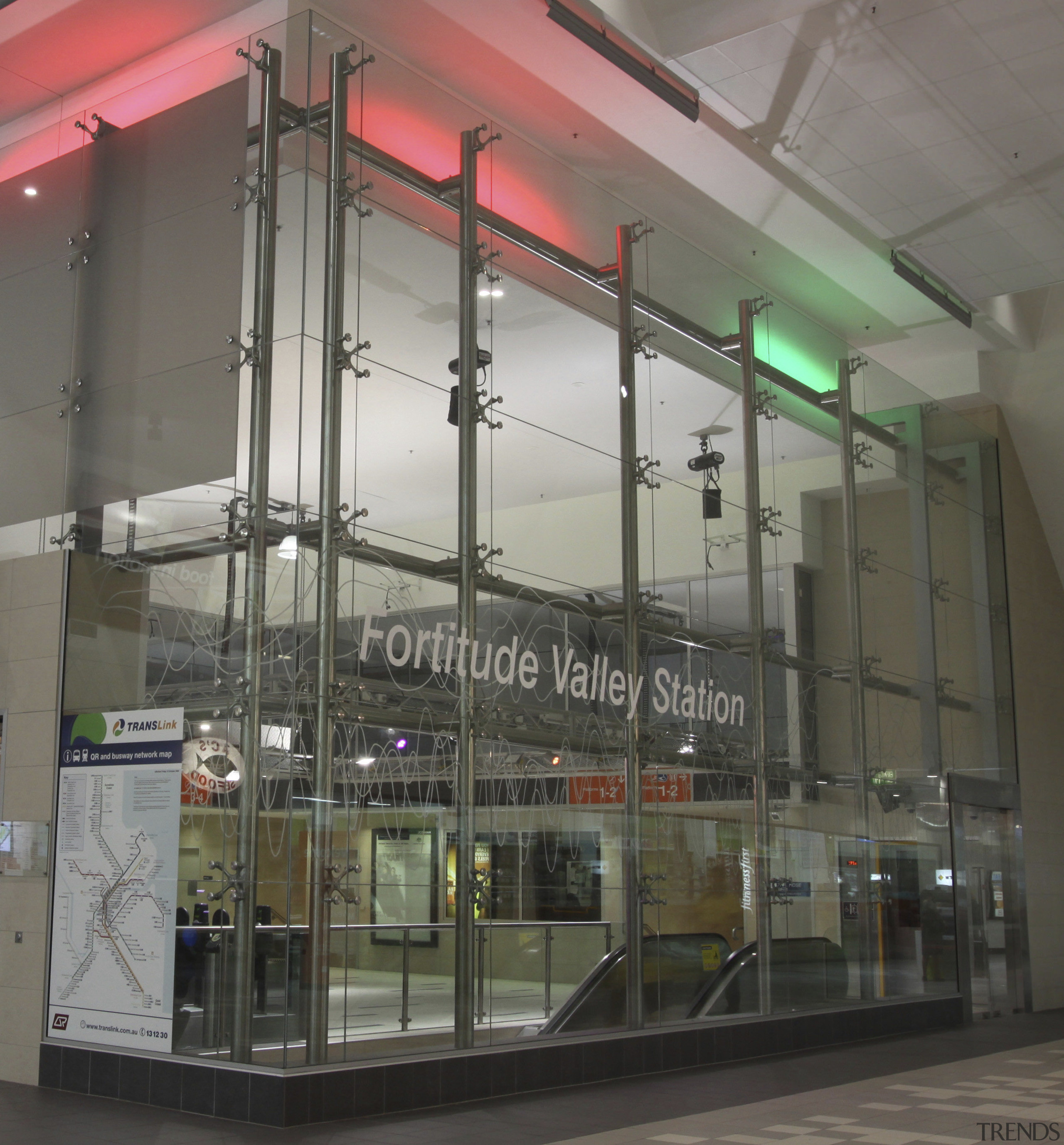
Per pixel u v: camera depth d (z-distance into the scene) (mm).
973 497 18906
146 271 10109
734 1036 11914
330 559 8922
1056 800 19844
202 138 9938
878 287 16469
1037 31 10773
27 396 10734
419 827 9234
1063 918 19641
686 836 11922
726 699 12766
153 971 8859
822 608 14602
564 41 11219
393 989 8812
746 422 13727
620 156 13219
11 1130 7723
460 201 10523
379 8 10836
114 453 9969
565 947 10344
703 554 12734
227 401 9289
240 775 8703
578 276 11680
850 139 12547
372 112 9859
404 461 9617
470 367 10359
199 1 10859
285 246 9266
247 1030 8289
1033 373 19203
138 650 9453
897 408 17078
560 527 10961
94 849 9414
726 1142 7656
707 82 11703
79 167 10891
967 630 18078
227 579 9047
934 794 16578
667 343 12695
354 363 9352
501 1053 9414
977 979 17109
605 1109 8844
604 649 11281
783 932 13086
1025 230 14547
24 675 10141
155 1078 8594
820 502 14867
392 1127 7957
